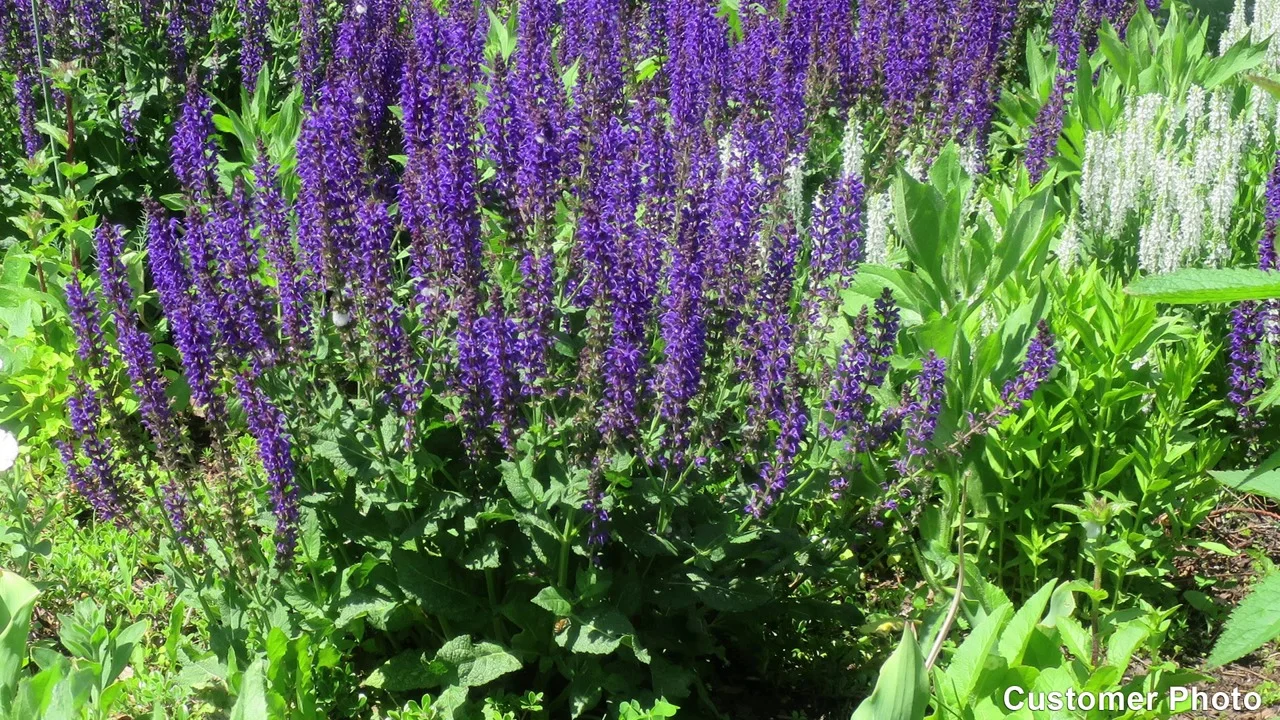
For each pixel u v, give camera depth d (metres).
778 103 1.87
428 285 1.21
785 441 1.12
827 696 1.26
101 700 1.02
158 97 2.21
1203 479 1.38
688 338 1.08
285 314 1.17
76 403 1.15
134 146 2.14
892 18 2.21
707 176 1.37
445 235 1.17
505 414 1.09
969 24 2.25
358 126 1.42
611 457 1.09
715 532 1.15
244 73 2.20
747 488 1.17
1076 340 1.42
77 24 2.10
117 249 1.15
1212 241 1.67
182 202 1.79
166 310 1.20
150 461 1.52
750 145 1.58
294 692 1.12
